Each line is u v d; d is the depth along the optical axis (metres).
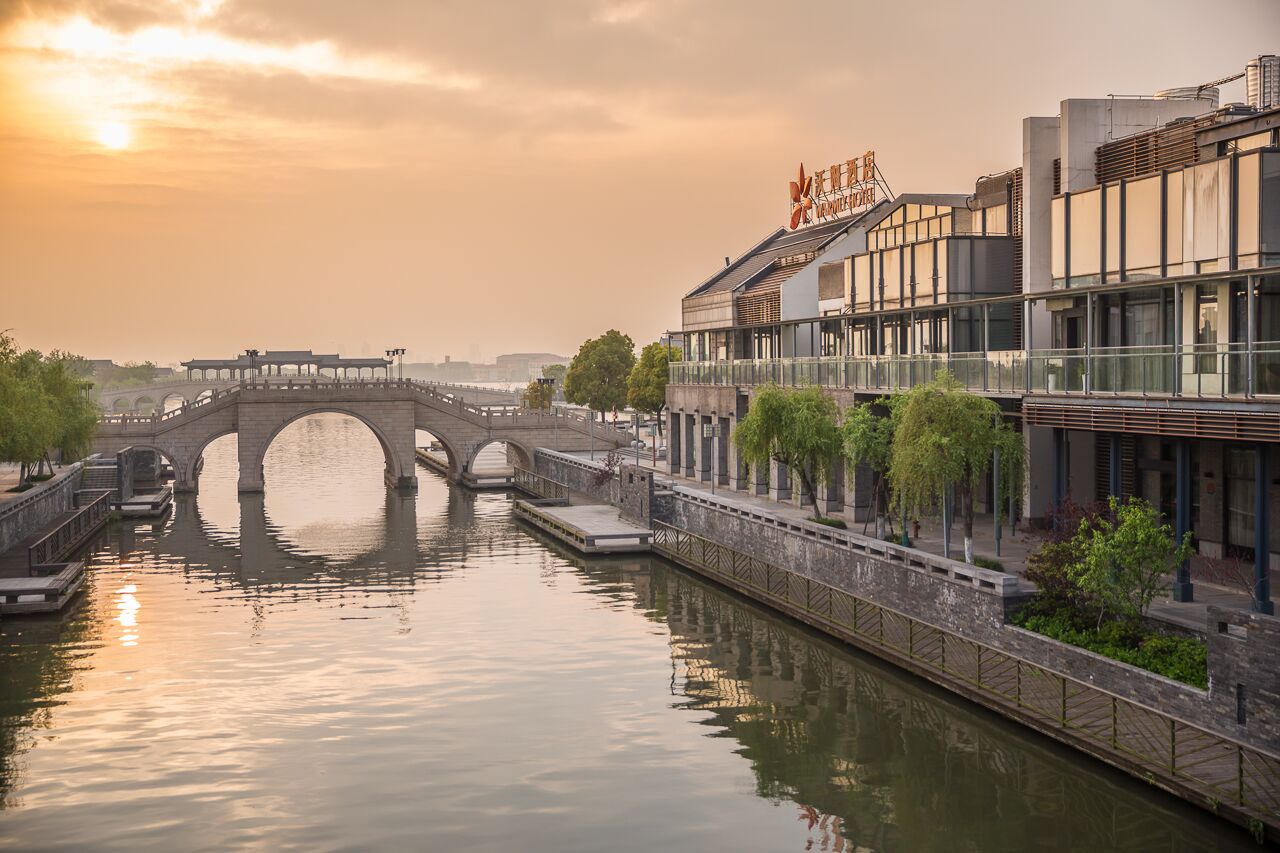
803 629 40.91
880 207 61.84
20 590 46.25
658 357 100.12
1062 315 39.84
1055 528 34.38
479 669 37.47
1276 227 30.25
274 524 73.88
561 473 89.06
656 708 33.06
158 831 25.17
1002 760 28.28
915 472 36.09
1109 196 36.38
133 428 88.62
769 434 46.72
